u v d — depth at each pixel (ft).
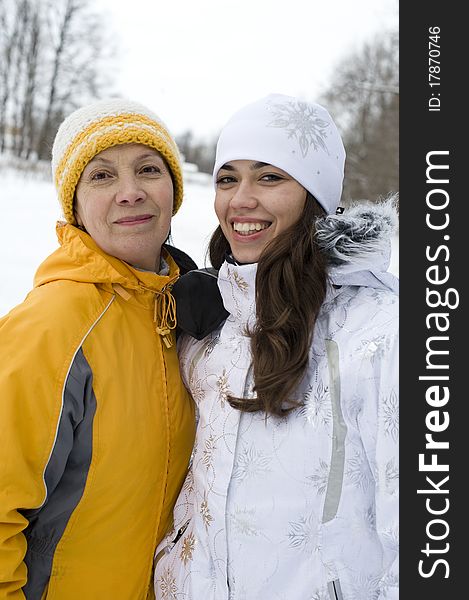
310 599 4.23
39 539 4.74
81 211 5.14
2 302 17.21
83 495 4.64
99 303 4.90
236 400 4.53
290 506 4.31
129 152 5.00
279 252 4.60
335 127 5.22
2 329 4.61
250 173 4.90
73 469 4.65
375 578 4.31
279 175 4.84
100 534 4.74
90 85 84.94
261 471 4.41
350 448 4.29
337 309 4.62
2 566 4.39
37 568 4.74
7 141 78.48
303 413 4.40
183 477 5.23
